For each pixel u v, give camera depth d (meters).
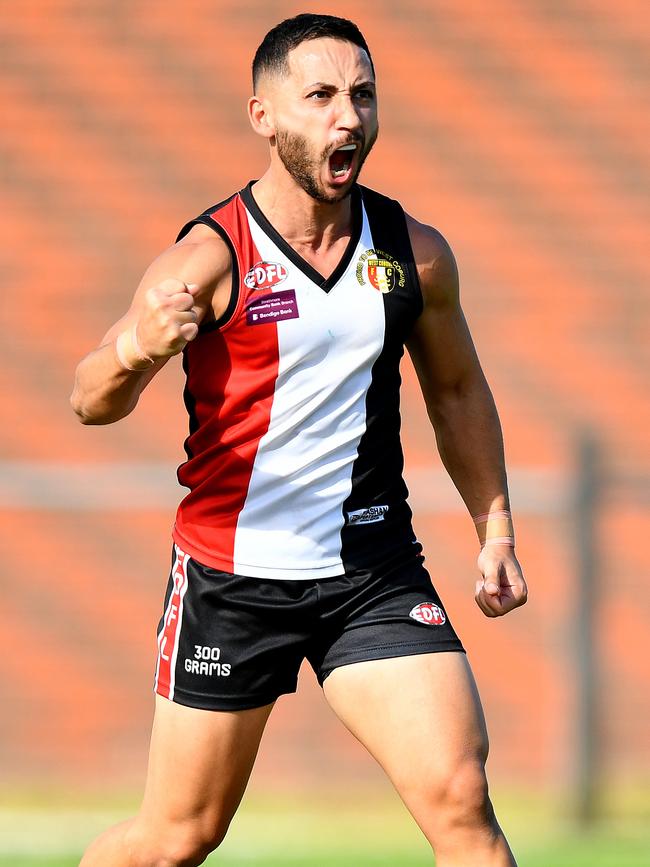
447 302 13.12
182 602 13.02
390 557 12.91
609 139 38.31
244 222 12.45
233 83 38.78
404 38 38.84
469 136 38.34
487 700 34.16
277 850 22.30
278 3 39.16
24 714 34.97
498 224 37.97
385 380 12.77
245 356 12.40
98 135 38.53
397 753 12.17
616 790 30.34
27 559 35.31
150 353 11.40
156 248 38.16
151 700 35.09
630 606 34.59
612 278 37.66
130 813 26.67
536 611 34.25
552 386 36.97
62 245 38.09
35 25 39.06
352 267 12.52
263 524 12.73
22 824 25.16
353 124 11.93
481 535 13.80
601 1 38.97
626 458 36.53
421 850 22.39
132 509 35.38
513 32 38.81
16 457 36.69
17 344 37.44
